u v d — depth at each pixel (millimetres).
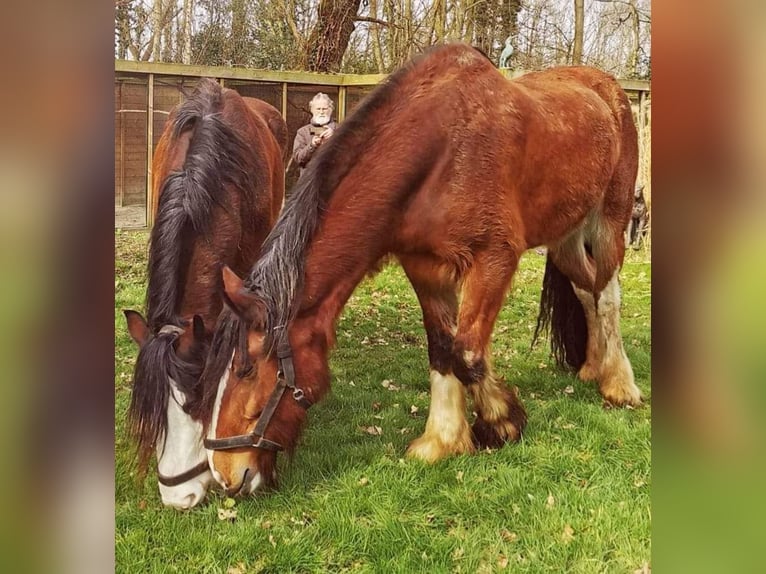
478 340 3264
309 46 9281
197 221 3205
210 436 2693
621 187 4199
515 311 6109
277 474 3057
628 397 4082
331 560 2613
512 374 4578
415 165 3062
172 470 2715
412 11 8992
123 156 7207
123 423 3611
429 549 2652
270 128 5234
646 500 2941
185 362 2730
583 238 4262
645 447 3449
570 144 3643
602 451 3447
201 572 2537
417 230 3139
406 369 4676
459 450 3371
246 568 2562
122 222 7309
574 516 2834
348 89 7652
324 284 2930
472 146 3152
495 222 3205
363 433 3660
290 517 2857
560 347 4531
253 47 9633
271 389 2732
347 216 2973
